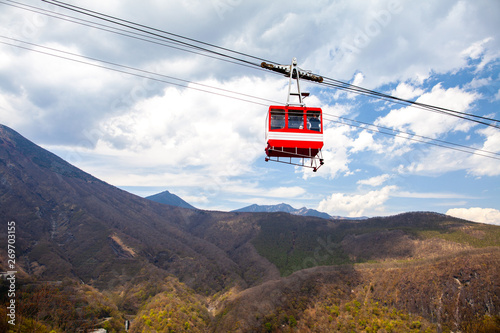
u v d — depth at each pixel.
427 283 135.12
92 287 139.25
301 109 24.77
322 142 24.31
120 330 107.19
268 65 24.80
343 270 160.12
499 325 107.62
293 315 124.38
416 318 121.12
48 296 105.94
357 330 112.94
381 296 135.75
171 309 125.56
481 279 128.00
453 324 116.81
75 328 97.25
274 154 25.86
